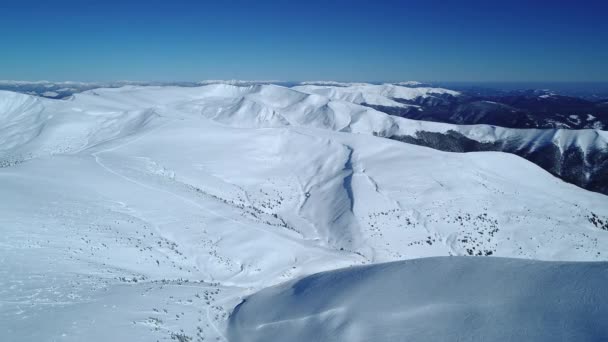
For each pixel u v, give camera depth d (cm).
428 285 1883
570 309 1489
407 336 1542
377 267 2322
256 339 1812
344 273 2417
